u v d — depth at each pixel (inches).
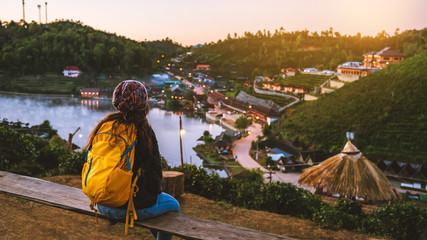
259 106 4461.1
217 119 4692.4
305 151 2554.1
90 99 6466.5
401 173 2074.3
